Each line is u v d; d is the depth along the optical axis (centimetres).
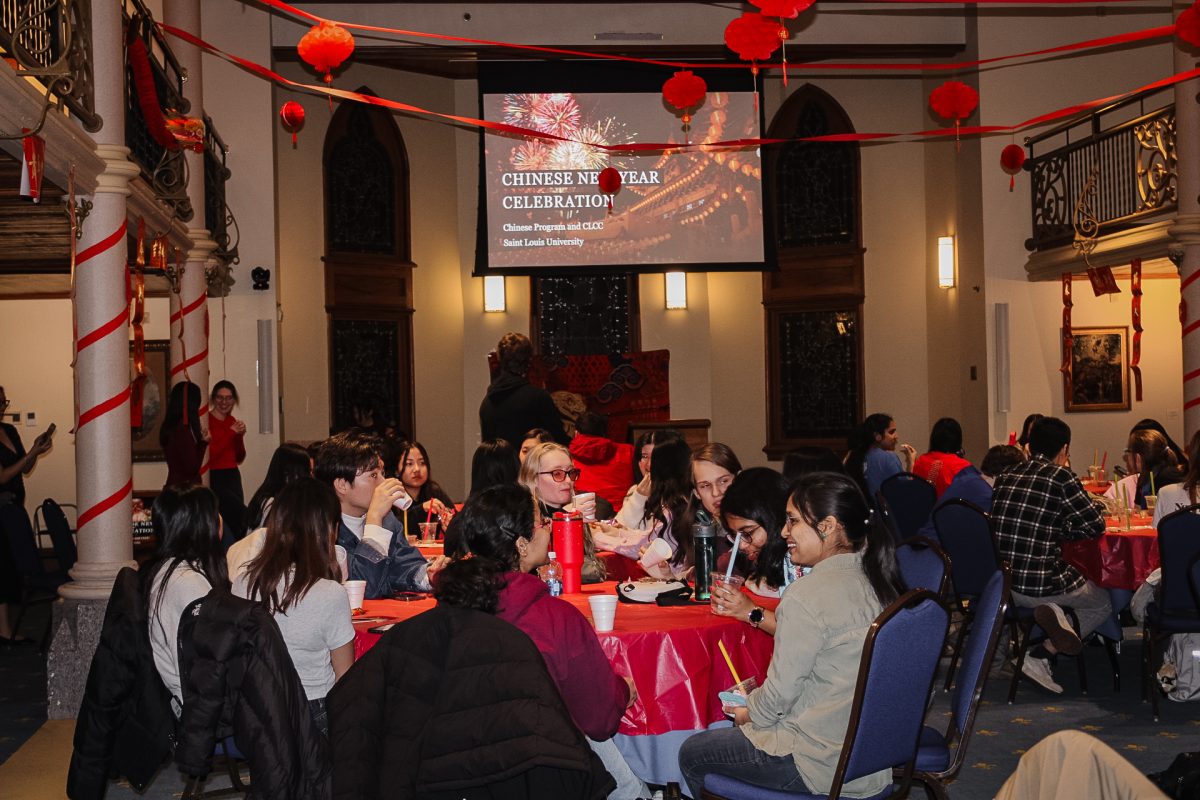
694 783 327
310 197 1196
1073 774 199
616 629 367
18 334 1112
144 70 672
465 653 269
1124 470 903
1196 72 896
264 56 1098
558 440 788
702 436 1225
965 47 1217
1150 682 562
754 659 382
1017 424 1184
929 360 1333
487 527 309
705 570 412
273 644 315
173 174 786
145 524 822
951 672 620
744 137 1255
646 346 1349
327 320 1209
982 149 1187
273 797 309
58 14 545
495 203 1237
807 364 1358
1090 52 1197
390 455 708
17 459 843
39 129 480
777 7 671
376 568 448
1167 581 553
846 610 304
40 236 682
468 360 1340
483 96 1230
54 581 764
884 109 1323
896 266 1331
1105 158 1087
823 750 304
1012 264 1187
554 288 1348
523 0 1201
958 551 606
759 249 1261
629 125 1247
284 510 356
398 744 264
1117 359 1208
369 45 1179
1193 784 259
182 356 857
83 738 365
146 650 367
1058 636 534
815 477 318
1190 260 955
